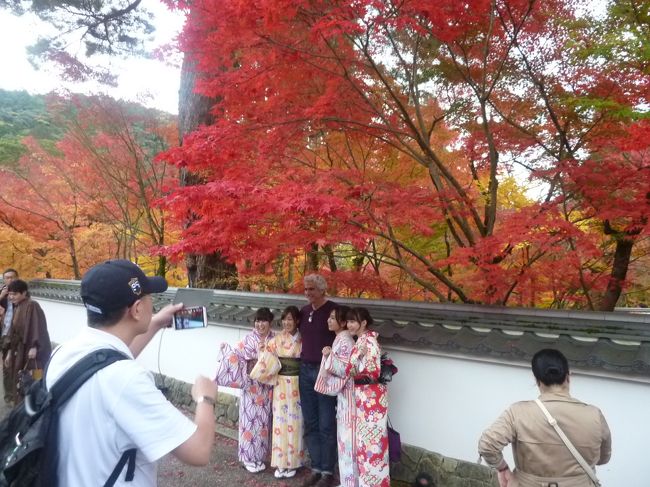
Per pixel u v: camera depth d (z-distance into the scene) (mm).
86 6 9547
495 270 4578
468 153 6418
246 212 3867
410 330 4340
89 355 1609
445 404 4133
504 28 5156
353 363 3939
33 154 13430
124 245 13375
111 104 10539
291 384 4734
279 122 4516
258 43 4297
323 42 4656
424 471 4184
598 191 4191
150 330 2207
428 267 5676
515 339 3756
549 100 5504
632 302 10359
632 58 4652
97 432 1525
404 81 6621
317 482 4500
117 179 11000
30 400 1594
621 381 3275
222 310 6281
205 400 1717
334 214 3873
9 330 6273
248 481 4668
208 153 4250
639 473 3180
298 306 5777
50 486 1521
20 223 13477
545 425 2379
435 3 4008
